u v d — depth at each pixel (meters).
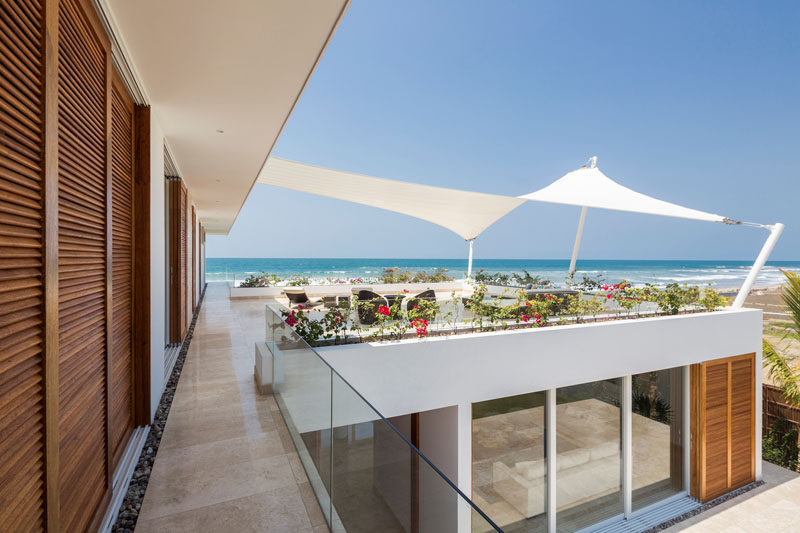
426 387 5.02
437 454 5.56
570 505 6.36
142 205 3.89
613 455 6.78
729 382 7.60
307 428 3.22
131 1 2.52
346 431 2.37
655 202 10.15
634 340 6.50
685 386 7.46
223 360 6.31
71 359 2.02
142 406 3.85
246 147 5.64
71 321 2.02
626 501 6.86
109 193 2.65
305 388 3.35
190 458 3.37
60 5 1.86
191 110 4.30
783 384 8.48
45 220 1.61
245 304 13.39
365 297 9.40
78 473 2.09
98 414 2.45
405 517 1.81
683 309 7.81
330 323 5.05
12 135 1.37
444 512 1.52
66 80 1.94
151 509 2.70
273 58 3.25
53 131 1.67
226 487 2.97
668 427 7.30
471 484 5.30
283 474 3.16
